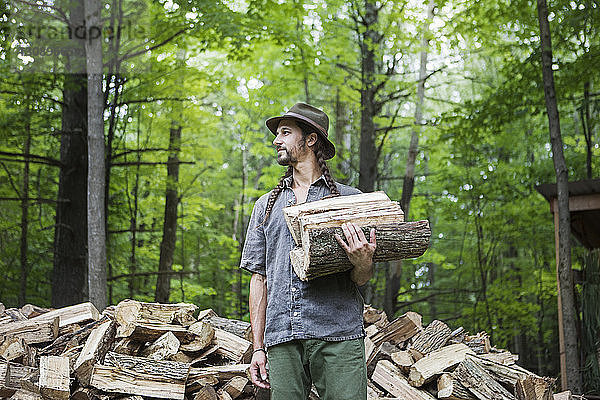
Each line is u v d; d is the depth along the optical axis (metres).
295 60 9.49
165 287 11.63
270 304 2.20
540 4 7.16
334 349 2.11
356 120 12.98
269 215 2.29
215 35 8.24
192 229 15.84
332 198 2.16
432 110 11.88
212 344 3.48
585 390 6.80
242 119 13.92
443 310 17.44
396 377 3.37
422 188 17.59
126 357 3.09
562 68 8.71
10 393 3.04
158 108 10.57
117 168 11.47
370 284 11.77
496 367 3.31
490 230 12.55
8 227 10.79
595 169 11.58
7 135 8.85
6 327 3.54
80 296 8.59
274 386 2.14
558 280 6.70
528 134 13.37
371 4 10.76
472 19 9.54
